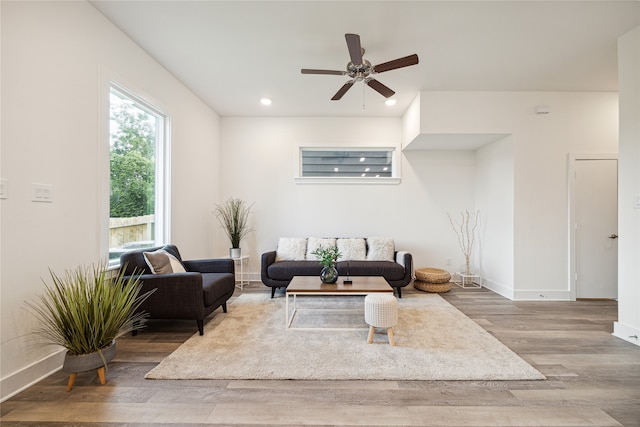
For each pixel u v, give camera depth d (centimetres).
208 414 152
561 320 291
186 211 363
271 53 285
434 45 268
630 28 242
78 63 211
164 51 282
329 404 160
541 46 270
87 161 219
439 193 462
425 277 400
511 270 370
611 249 363
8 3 166
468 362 204
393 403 161
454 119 367
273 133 468
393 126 465
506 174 380
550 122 367
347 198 466
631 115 243
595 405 159
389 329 233
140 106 290
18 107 171
